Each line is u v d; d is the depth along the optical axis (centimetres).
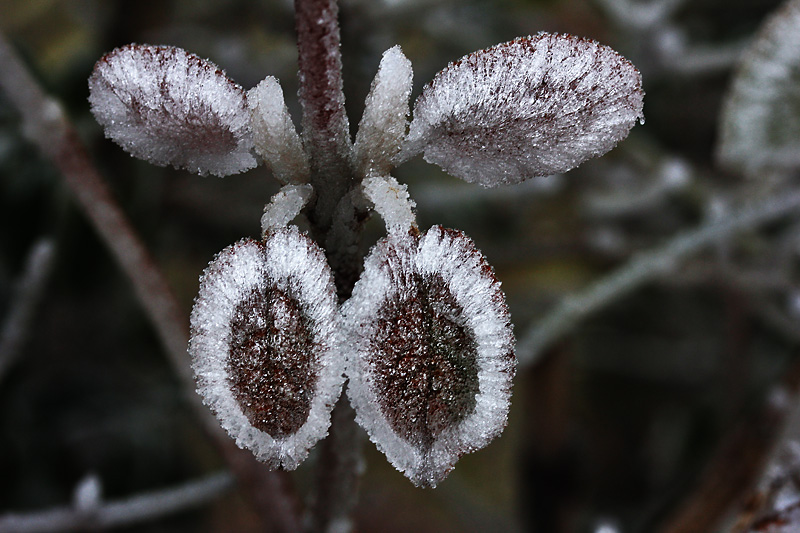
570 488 52
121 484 47
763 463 26
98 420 47
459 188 46
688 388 55
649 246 46
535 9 48
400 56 17
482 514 51
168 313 22
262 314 15
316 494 20
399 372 15
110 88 17
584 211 51
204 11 49
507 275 56
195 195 49
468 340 16
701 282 45
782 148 24
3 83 21
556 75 16
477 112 17
